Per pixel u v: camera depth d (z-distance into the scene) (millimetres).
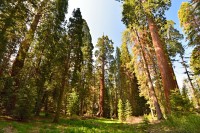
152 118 26750
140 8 14984
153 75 26062
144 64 22312
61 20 22609
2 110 15070
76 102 32031
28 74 20344
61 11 22688
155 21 15148
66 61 20891
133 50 23094
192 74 31828
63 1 23078
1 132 8859
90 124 18156
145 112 43250
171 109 11633
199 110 11430
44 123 15125
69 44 21141
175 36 27875
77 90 34469
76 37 21172
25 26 17484
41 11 20531
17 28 16406
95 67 42344
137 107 42594
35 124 13719
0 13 14328
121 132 13445
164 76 12930
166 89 12609
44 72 21250
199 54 22328
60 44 21531
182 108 11008
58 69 22078
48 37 21578
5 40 14539
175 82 12734
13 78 16016
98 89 49094
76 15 21812
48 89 23531
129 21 16203
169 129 9586
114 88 54625
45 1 20547
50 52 21406
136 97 43625
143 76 25969
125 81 46281
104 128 15906
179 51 28859
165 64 13273
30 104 14633
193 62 23188
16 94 14906
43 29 21469
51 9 21562
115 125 19344
